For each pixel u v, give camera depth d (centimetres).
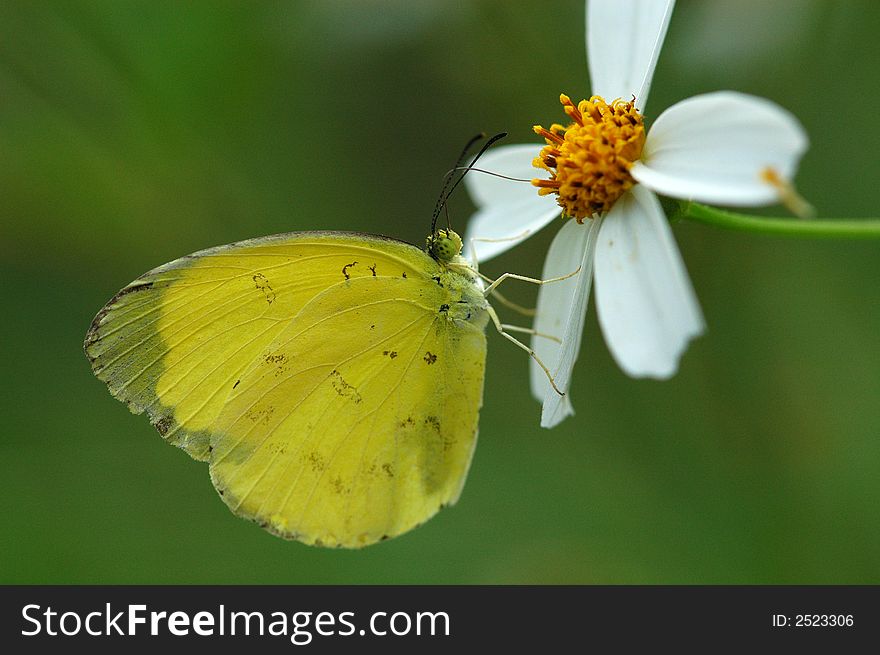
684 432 20
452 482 18
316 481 18
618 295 17
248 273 18
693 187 16
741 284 20
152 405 18
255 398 18
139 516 21
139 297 18
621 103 17
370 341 18
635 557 20
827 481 20
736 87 19
